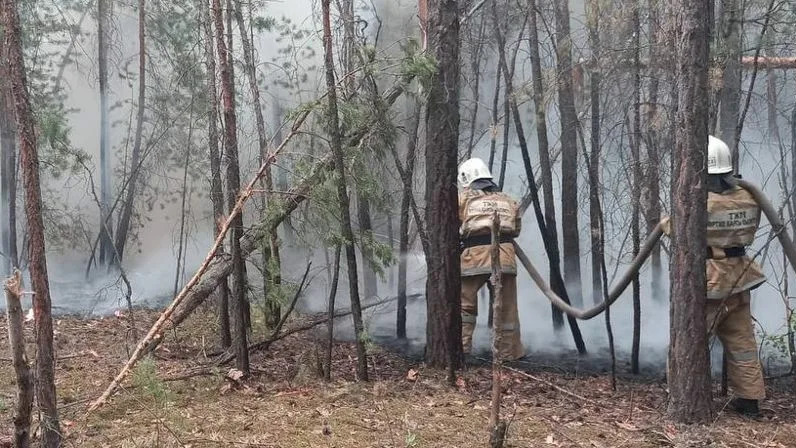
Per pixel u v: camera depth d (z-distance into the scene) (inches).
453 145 212.4
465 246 245.9
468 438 155.9
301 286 219.8
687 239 175.2
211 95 226.4
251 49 267.7
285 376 200.7
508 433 158.9
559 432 164.9
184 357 217.8
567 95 276.7
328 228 195.9
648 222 236.7
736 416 192.1
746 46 244.8
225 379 189.3
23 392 116.5
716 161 199.0
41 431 124.6
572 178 292.8
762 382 196.4
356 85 217.9
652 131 236.2
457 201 215.0
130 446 138.3
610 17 241.8
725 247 196.2
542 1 290.4
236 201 191.0
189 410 163.2
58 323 255.4
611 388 219.9
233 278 195.5
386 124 206.7
